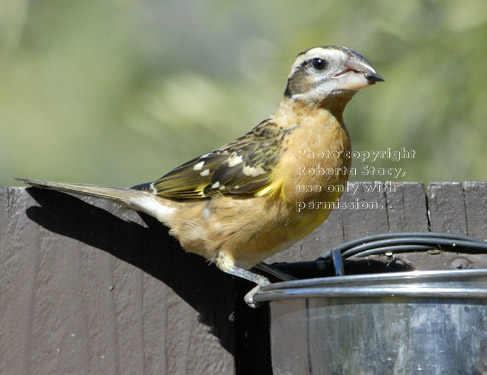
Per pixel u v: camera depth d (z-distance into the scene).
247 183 7.64
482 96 11.12
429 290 5.61
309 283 6.00
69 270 7.37
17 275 7.29
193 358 7.37
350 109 11.56
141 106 13.58
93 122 13.76
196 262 7.61
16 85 13.74
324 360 5.95
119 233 7.52
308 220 7.71
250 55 12.79
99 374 7.24
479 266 7.59
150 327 7.38
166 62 14.23
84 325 7.30
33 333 7.23
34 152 13.66
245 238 7.63
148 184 7.84
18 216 7.39
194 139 12.89
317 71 8.02
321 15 11.90
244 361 7.57
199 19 14.44
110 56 13.95
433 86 11.29
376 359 5.73
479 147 11.13
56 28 13.94
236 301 7.63
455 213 7.93
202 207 7.66
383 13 11.55
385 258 7.65
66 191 7.43
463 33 11.30
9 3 13.59
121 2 14.22
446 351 5.60
